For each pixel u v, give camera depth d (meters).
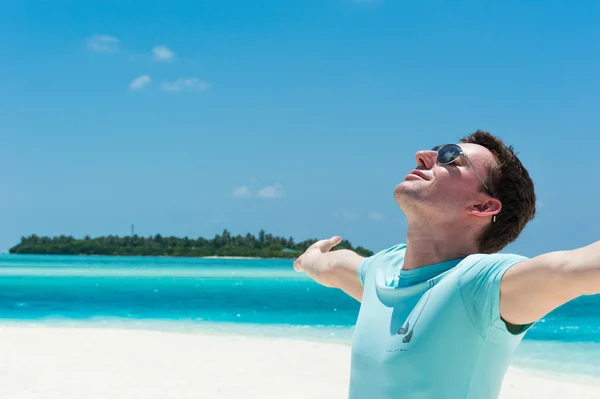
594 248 1.63
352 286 2.65
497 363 1.97
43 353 10.05
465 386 1.93
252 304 23.81
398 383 2.02
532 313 1.80
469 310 1.91
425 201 2.15
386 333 2.10
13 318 17.00
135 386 7.75
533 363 10.71
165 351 10.48
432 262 2.16
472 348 1.92
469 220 2.15
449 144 2.17
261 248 152.25
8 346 10.71
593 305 27.42
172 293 30.12
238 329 14.80
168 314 18.94
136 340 11.71
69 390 7.45
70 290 31.31
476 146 2.22
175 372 8.70
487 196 2.14
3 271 60.97
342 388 7.88
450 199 2.13
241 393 7.52
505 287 1.82
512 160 2.20
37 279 44.19
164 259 152.00
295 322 16.81
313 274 2.93
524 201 2.19
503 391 8.17
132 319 17.09
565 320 19.92
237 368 9.09
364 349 2.18
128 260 135.38
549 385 8.59
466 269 1.94
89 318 17.22
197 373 8.67
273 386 7.93
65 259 137.00
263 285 40.66
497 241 2.19
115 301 24.30
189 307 21.88
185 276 54.91
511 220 2.18
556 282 1.67
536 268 1.73
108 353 10.15
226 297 27.86
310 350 10.89
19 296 26.58
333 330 14.72
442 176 2.16
